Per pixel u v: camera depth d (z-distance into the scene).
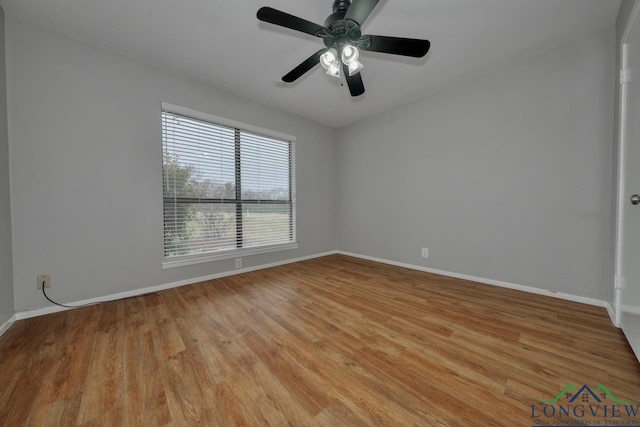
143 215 2.34
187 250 2.67
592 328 1.65
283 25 1.39
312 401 1.07
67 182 1.97
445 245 2.91
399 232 3.39
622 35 1.63
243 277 2.89
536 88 2.22
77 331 1.65
